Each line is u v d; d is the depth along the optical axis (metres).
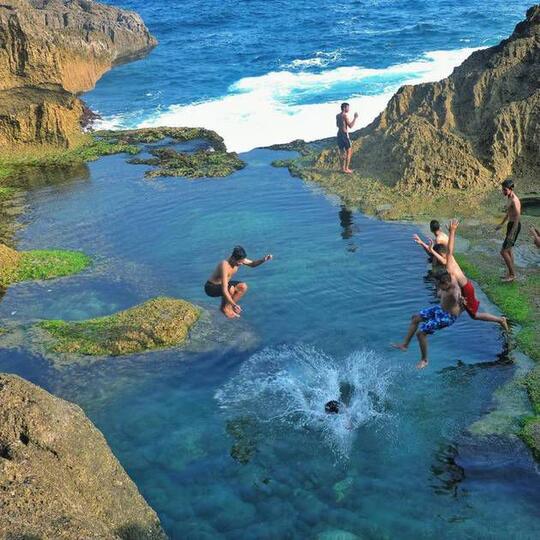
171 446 9.89
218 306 13.77
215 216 18.56
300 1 65.44
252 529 8.34
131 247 17.09
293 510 8.59
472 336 12.05
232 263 11.17
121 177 22.61
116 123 29.88
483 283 13.73
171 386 11.30
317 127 26.67
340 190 19.62
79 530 6.77
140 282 15.16
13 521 6.61
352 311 13.19
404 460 9.27
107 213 19.47
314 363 11.62
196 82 36.59
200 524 8.47
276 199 19.47
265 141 25.88
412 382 10.90
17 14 27.55
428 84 22.39
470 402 10.30
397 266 14.86
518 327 12.19
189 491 9.02
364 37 44.44
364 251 15.73
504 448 9.27
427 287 13.86
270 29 51.69
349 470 9.20
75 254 16.78
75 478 8.06
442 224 16.80
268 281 14.61
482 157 19.33
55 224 18.98
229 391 11.08
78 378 11.59
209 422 10.36
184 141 26.11
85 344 12.44
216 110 30.39
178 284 14.94
